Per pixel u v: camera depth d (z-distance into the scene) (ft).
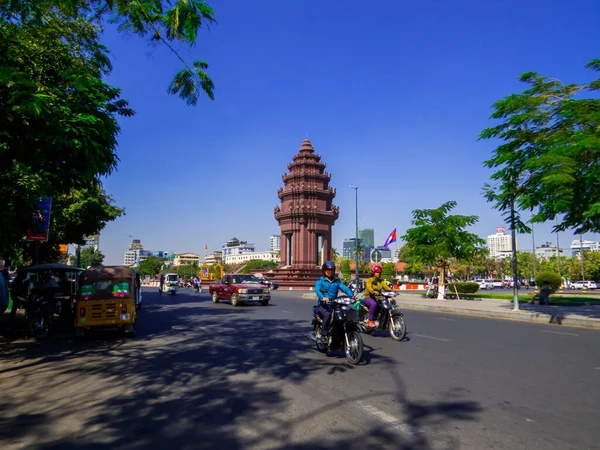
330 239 195.42
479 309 63.82
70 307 51.65
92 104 27.50
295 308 72.18
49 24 27.78
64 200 72.74
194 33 20.48
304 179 195.52
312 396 19.57
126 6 20.13
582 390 20.24
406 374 23.63
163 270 463.42
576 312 59.11
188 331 42.96
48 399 19.90
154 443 14.39
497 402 18.42
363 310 37.68
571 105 45.62
